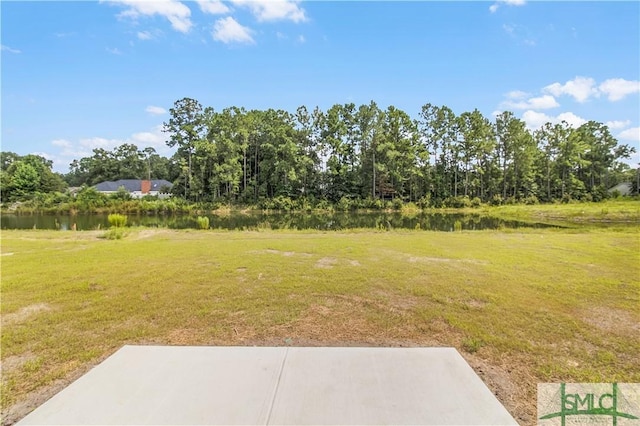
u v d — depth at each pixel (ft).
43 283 16.19
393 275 17.44
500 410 6.22
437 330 10.60
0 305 13.01
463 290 14.79
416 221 72.49
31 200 114.62
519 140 120.16
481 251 25.12
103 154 201.46
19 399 7.10
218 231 45.44
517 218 77.66
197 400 6.42
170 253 24.64
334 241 31.22
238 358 8.22
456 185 126.00
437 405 6.31
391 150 113.80
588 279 16.67
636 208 78.89
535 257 22.58
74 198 114.62
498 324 11.03
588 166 135.44
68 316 11.87
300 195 119.44
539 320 11.39
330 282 16.14
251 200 119.14
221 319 11.57
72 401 6.47
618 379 7.88
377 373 7.47
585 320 11.38
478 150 120.26
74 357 8.92
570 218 72.43
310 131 122.72
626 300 13.42
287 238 34.47
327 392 6.69
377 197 117.91
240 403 6.30
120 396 6.61
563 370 8.23
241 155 124.98
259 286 15.53
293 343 9.64
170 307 12.77
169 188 139.44
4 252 25.66
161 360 8.14
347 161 123.85
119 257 23.11
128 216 96.94
